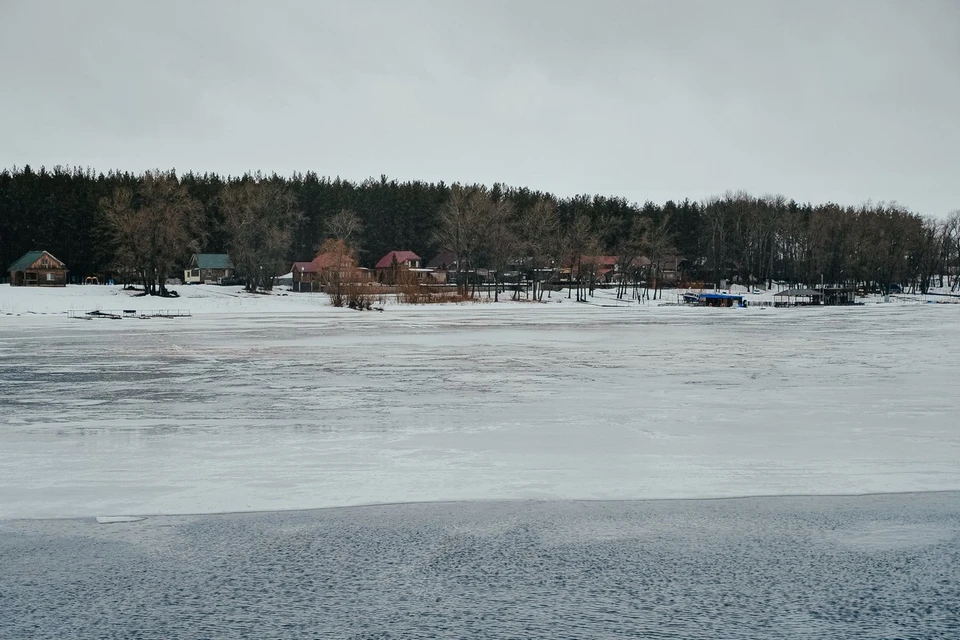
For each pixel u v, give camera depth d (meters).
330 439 20.12
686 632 9.33
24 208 147.12
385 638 9.18
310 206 183.50
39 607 9.99
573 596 10.30
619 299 139.75
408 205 185.62
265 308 104.69
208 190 169.00
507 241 125.94
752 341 55.09
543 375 34.66
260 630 9.38
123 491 14.98
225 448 18.98
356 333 62.44
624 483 15.57
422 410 24.97
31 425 22.27
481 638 9.17
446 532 12.65
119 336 58.94
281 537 12.41
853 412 24.44
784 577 10.90
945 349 48.34
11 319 81.94
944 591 10.45
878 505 14.09
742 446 19.17
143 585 10.63
